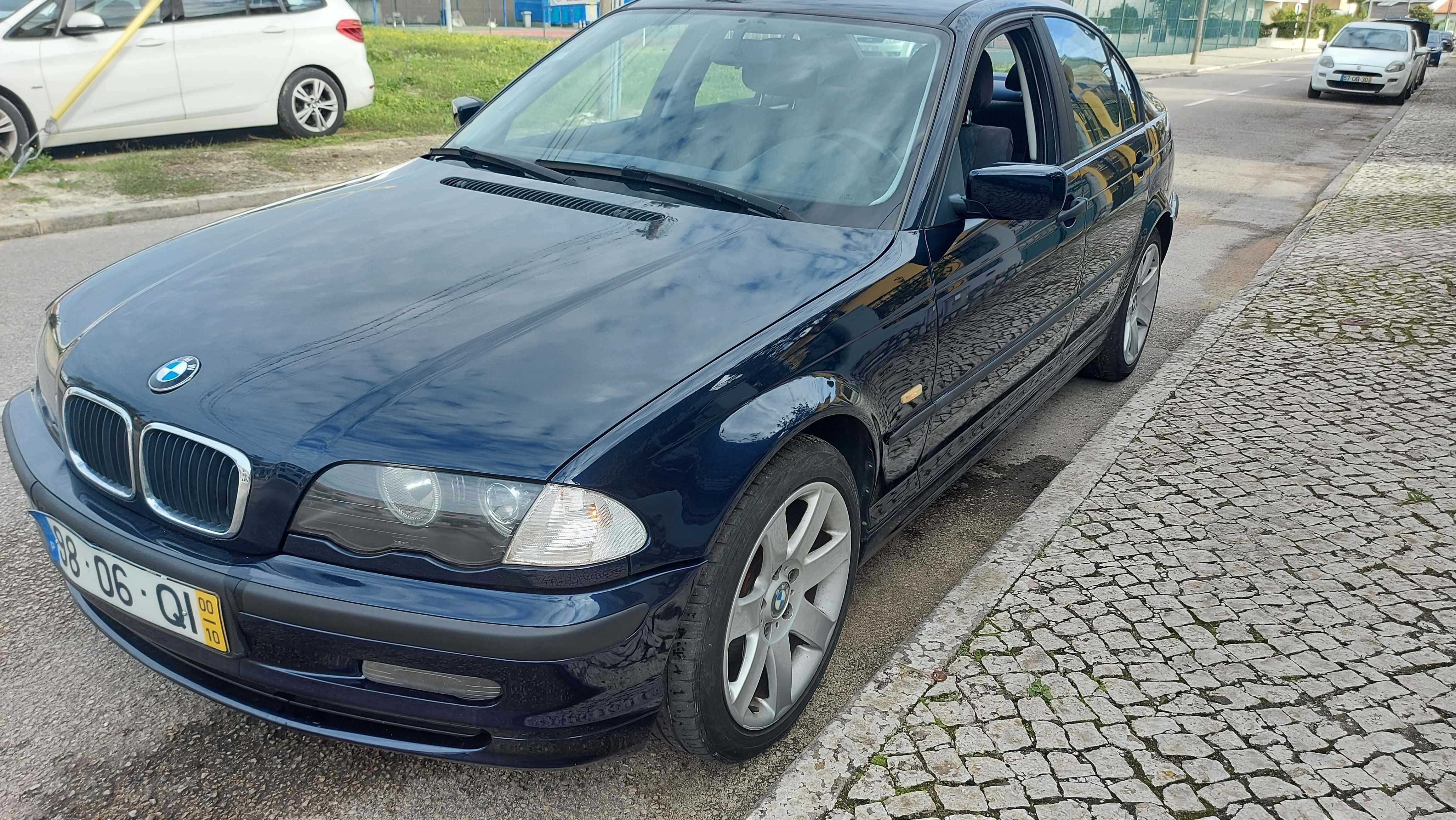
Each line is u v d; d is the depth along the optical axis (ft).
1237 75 97.19
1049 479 13.10
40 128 28.12
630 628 6.23
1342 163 41.34
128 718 8.05
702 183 9.41
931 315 8.81
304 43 33.01
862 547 8.92
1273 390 15.01
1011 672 8.47
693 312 7.32
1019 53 11.56
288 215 9.32
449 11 106.01
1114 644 8.89
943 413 9.66
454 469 6.00
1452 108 64.85
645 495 6.25
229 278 7.89
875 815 6.91
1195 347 16.87
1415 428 13.71
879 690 8.18
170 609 6.56
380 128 36.68
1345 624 9.30
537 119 11.03
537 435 6.13
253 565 6.24
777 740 8.01
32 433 7.83
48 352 7.89
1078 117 12.71
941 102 9.86
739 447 6.70
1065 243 11.57
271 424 6.29
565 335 6.92
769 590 7.44
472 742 6.40
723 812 7.32
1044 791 7.18
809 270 8.12
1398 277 20.98
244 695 6.68
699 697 6.81
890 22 10.68
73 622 9.27
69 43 28.19
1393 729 7.95
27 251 21.75
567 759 6.50
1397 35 71.92
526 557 5.99
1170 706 8.12
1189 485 11.98
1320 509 11.46
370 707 6.31
